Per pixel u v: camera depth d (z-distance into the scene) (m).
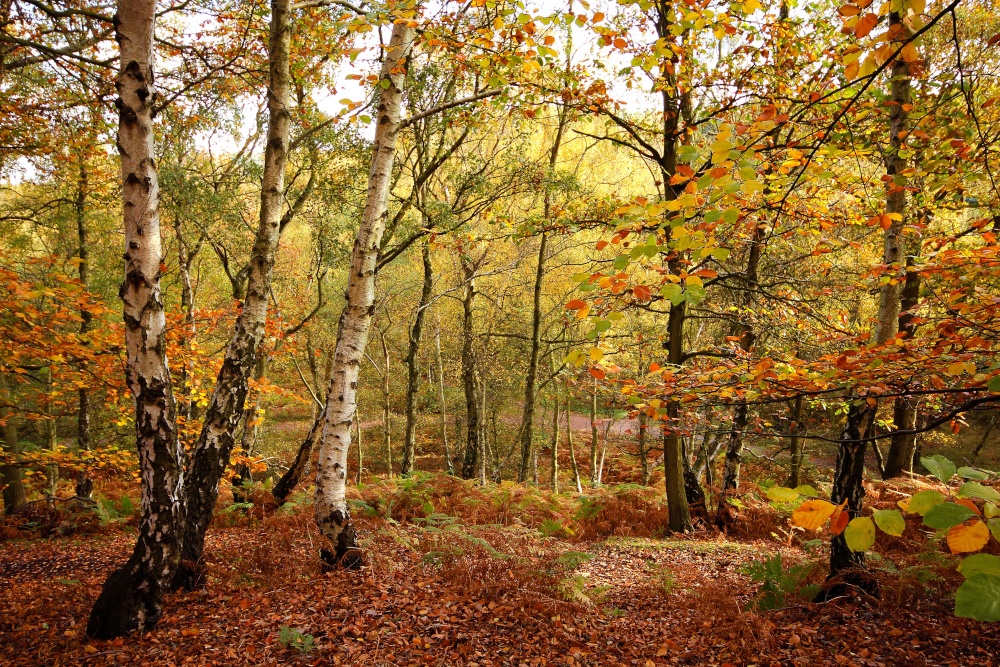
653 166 13.27
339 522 5.89
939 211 5.75
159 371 4.48
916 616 4.81
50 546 8.02
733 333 10.20
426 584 5.55
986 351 2.79
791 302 7.48
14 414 9.70
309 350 15.62
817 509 1.38
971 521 1.17
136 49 4.17
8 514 10.09
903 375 3.24
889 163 5.03
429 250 12.64
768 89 6.79
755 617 4.91
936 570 5.27
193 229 11.61
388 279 16.56
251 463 9.41
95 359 6.91
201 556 5.55
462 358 17.17
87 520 9.62
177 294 16.78
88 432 12.12
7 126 8.22
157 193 4.39
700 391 3.88
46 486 14.36
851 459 5.27
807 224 5.76
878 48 2.14
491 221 10.70
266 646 4.30
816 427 7.70
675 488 9.29
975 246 4.11
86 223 12.79
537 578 5.65
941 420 2.26
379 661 4.12
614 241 2.76
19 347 6.32
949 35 5.61
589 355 2.66
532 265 15.64
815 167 3.02
